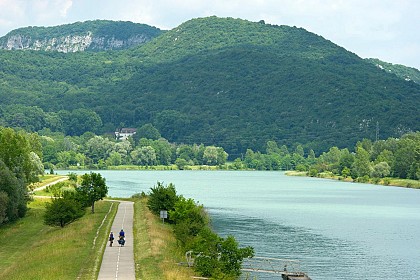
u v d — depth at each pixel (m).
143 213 133.62
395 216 168.25
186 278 74.19
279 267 97.25
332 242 121.81
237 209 177.38
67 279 70.25
